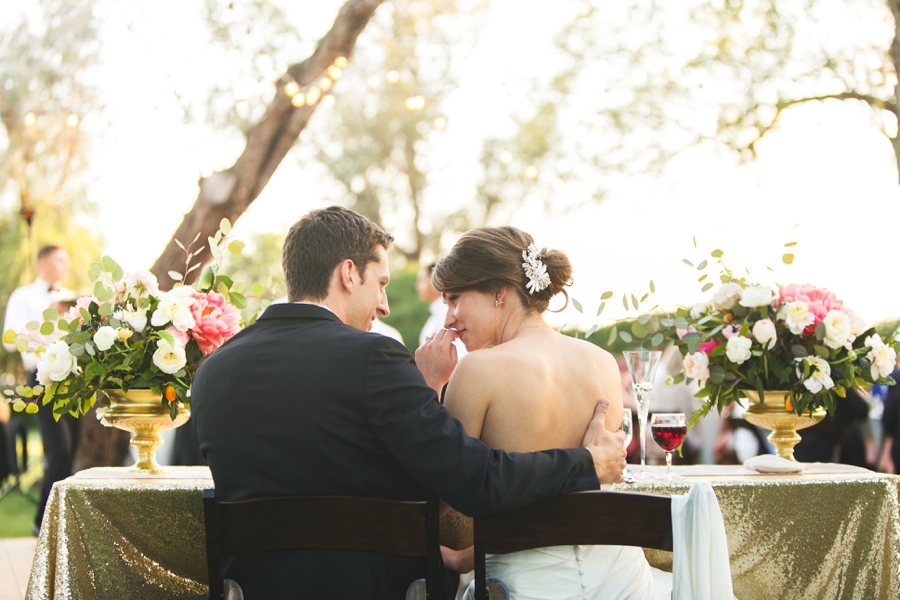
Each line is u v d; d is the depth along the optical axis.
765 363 2.25
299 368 1.54
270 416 1.54
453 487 1.47
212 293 2.29
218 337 2.17
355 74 12.23
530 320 1.92
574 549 1.70
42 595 1.83
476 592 1.52
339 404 1.52
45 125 5.83
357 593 1.47
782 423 2.33
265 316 1.69
